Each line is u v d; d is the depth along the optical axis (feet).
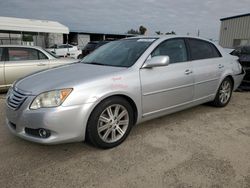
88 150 10.52
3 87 20.95
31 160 9.71
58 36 77.25
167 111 12.80
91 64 12.64
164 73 12.16
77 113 9.41
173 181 8.38
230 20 77.87
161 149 10.63
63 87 9.40
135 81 10.99
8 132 12.34
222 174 8.79
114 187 8.07
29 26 61.05
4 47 20.94
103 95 9.89
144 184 8.23
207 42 15.55
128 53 12.45
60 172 8.90
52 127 9.11
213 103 16.42
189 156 10.03
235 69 16.96
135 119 11.54
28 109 9.40
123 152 10.36
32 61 21.98
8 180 8.41
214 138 11.79
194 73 13.71
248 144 11.16
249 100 19.16
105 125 10.38
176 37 13.61
